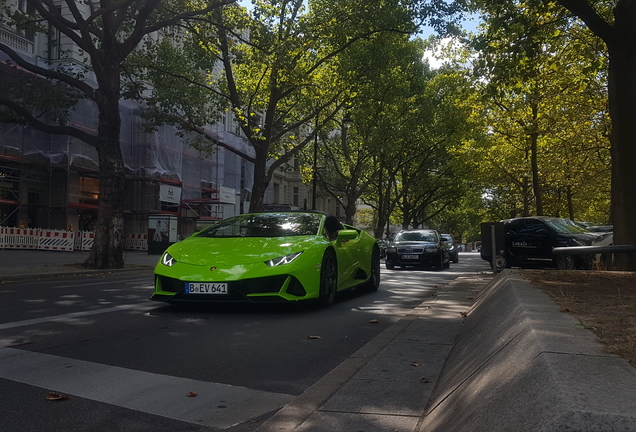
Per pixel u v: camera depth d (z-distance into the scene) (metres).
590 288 5.22
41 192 28.45
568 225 15.54
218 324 6.07
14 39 26.28
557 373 2.01
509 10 10.18
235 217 8.52
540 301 4.18
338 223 9.20
